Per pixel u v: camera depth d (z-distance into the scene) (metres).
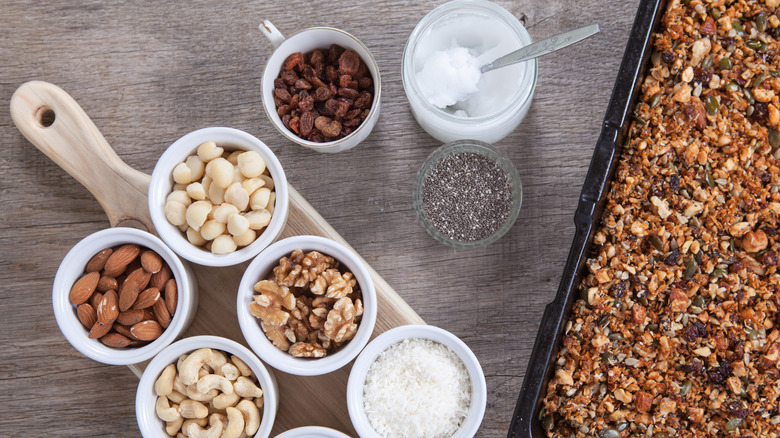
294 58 0.81
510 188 0.84
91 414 0.86
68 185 0.86
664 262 0.79
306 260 0.77
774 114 0.78
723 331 0.78
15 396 0.86
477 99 0.80
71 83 0.87
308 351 0.77
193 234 0.78
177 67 0.87
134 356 0.77
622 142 0.79
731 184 0.79
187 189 0.78
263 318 0.77
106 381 0.86
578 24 0.85
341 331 0.76
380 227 0.86
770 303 0.78
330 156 0.86
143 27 0.87
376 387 0.78
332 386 0.80
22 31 0.87
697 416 0.78
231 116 0.86
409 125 0.86
